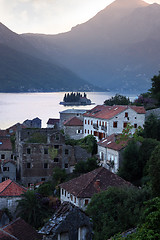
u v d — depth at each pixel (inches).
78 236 929.5
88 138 3814.0
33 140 3722.9
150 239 951.6
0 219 2491.4
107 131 3791.8
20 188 2755.9
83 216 944.3
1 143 3868.1
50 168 3567.9
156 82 5083.7
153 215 1063.6
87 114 4407.0
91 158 3348.9
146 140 2979.8
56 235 895.1
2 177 3577.8
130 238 1067.9
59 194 2962.6
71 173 3437.5
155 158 1866.4
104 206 1835.6
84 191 2353.6
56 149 3575.3
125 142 3166.8
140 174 2856.8
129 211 1716.3
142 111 3875.5
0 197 2637.8
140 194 1838.1
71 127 4534.9
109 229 1654.8
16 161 3823.8
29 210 2492.6
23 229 1814.7
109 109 4116.6
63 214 935.7
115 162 3115.2
